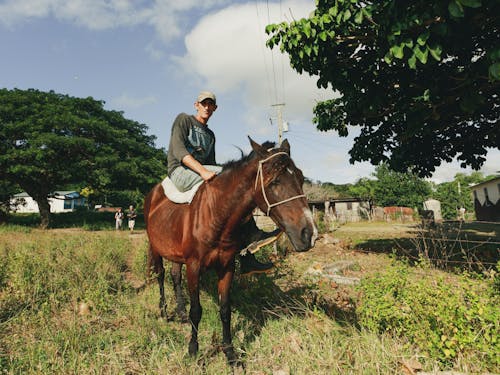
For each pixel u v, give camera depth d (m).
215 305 3.87
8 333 3.11
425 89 5.73
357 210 33.41
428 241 8.23
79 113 24.55
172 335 3.18
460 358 2.33
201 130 3.39
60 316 3.59
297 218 2.09
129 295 4.33
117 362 2.49
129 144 25.56
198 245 2.70
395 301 2.85
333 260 7.69
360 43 5.75
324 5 5.54
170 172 3.35
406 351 2.51
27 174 20.97
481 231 12.95
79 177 23.66
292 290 4.46
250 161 2.46
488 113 7.40
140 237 12.13
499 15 4.66
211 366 2.59
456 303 2.55
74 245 7.16
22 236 11.25
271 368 2.54
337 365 2.30
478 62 5.09
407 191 40.41
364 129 8.64
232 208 2.50
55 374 2.38
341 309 3.69
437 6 4.09
